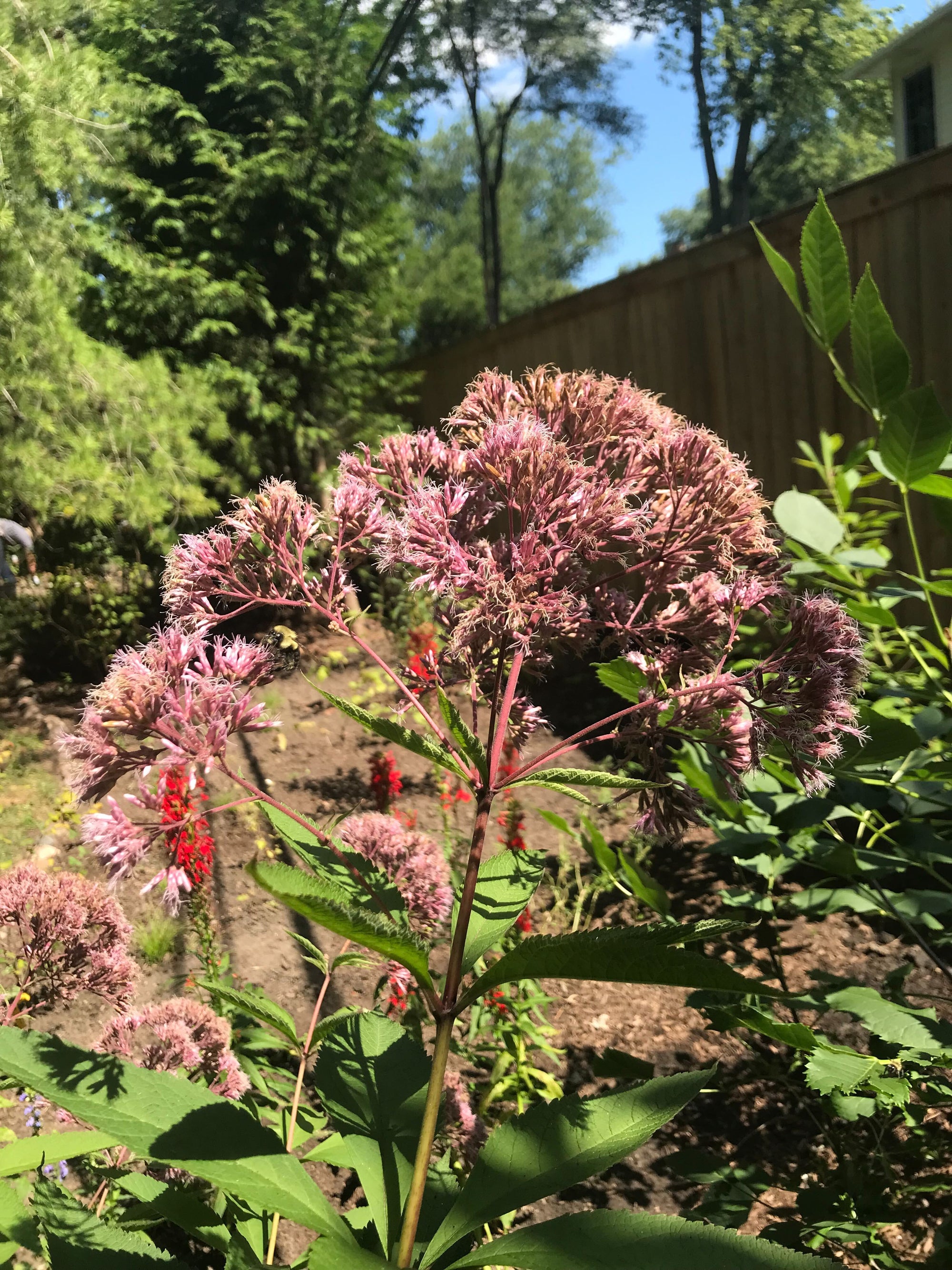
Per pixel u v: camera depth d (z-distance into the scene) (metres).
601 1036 1.17
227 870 1.58
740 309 2.06
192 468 2.47
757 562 0.52
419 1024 1.00
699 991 0.69
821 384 1.88
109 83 2.48
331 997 1.24
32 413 2.26
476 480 0.50
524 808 1.71
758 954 1.16
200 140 3.03
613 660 0.49
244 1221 0.59
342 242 3.18
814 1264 0.33
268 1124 0.83
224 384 2.93
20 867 0.72
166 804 0.42
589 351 2.55
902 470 0.59
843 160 10.21
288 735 2.16
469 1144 0.74
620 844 1.56
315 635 2.71
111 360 2.45
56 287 2.37
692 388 2.23
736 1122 0.99
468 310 10.48
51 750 2.03
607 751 1.89
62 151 2.34
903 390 0.59
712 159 8.84
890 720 0.54
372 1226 0.50
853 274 1.78
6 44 2.25
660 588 0.50
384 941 0.33
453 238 13.38
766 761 0.62
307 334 3.14
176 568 0.47
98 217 3.00
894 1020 0.57
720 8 8.02
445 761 0.41
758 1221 0.85
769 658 0.47
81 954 0.70
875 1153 0.73
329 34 3.29
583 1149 0.39
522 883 0.47
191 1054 0.69
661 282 2.25
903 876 1.14
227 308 2.93
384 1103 0.47
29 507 2.66
